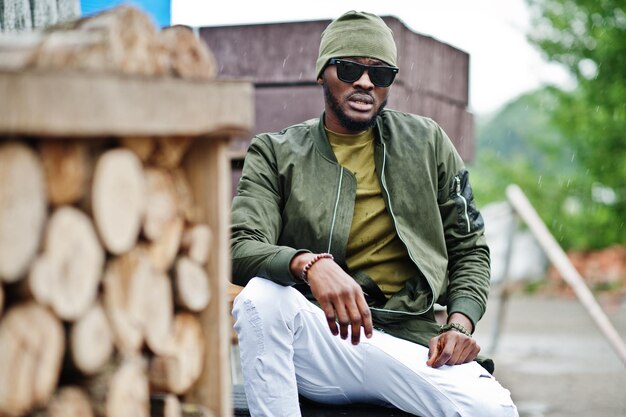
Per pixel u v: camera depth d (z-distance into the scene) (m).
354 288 3.28
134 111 2.12
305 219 3.67
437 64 6.70
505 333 8.75
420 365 3.48
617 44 11.00
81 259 2.09
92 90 2.02
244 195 3.70
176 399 2.42
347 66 3.66
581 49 11.23
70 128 1.98
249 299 3.41
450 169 3.86
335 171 3.72
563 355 7.76
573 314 9.72
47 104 1.94
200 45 2.47
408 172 3.74
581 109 11.30
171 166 2.43
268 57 6.10
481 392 3.43
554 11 11.26
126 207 2.20
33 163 1.98
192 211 2.49
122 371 2.21
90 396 2.18
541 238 6.88
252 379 3.43
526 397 6.27
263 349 3.41
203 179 2.50
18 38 2.28
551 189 12.19
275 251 3.43
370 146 3.79
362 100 3.68
